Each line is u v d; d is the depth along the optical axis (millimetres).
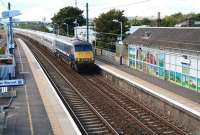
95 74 48281
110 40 71625
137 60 46719
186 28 40250
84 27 88750
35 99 29953
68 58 53656
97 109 29406
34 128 21828
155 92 30359
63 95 34781
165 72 38688
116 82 40688
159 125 24812
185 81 34625
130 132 23188
